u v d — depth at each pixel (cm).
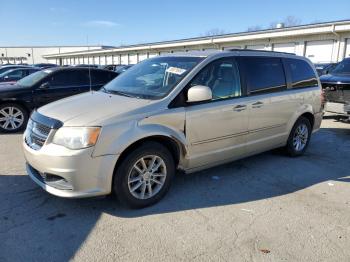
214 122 438
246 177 501
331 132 836
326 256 311
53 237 330
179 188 453
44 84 822
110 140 353
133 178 382
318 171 537
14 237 328
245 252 314
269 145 543
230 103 455
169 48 3788
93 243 322
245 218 377
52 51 8844
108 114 364
